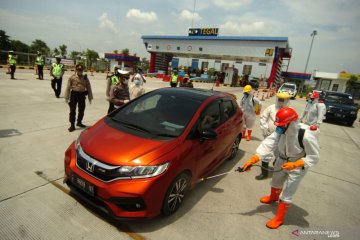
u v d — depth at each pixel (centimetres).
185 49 3619
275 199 357
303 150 277
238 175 442
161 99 388
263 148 299
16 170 354
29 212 270
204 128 351
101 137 296
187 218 298
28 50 5009
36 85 1162
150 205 257
